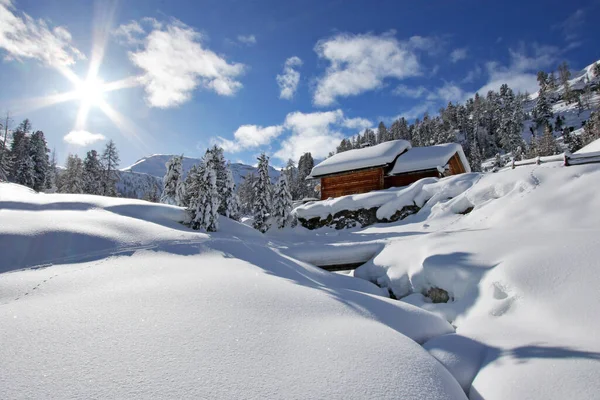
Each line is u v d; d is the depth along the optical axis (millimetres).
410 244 9492
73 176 42938
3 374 2549
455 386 3377
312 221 21031
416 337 4914
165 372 2680
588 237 6039
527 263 5730
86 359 2805
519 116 81438
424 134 85875
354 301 5477
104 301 4125
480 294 6020
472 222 12055
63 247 6988
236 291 4738
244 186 63031
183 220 12961
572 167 11992
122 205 11805
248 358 3031
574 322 4223
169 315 3785
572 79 124938
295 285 5625
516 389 3184
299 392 2584
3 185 14109
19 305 4031
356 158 24375
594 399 2750
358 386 2746
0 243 6566
